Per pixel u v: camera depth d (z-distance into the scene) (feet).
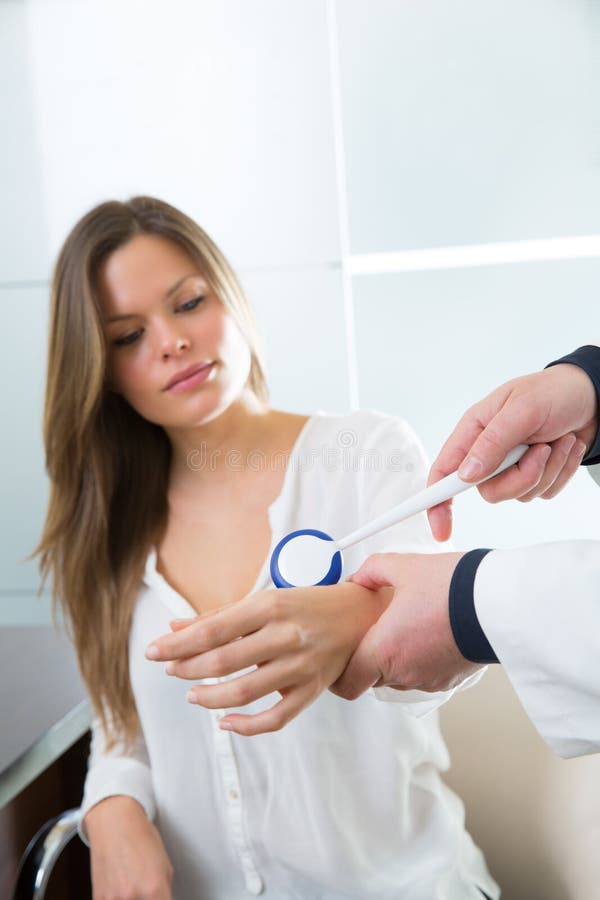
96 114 6.90
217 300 2.97
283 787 2.81
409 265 6.70
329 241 6.76
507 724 3.03
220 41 6.67
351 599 1.69
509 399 1.81
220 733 2.82
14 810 2.89
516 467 1.84
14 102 6.95
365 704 2.82
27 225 7.10
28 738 2.63
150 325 2.90
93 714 3.13
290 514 3.05
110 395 3.14
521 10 6.29
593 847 2.88
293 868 2.85
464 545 6.62
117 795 2.90
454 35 6.39
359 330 6.83
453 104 6.47
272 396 6.97
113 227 2.88
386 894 2.81
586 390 1.88
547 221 6.50
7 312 7.22
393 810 2.84
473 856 2.92
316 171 6.70
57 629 3.50
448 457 1.90
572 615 1.46
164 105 6.81
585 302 6.56
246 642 1.57
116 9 6.75
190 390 2.94
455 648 1.58
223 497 3.14
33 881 2.44
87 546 3.12
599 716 1.49
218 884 2.98
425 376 6.79
